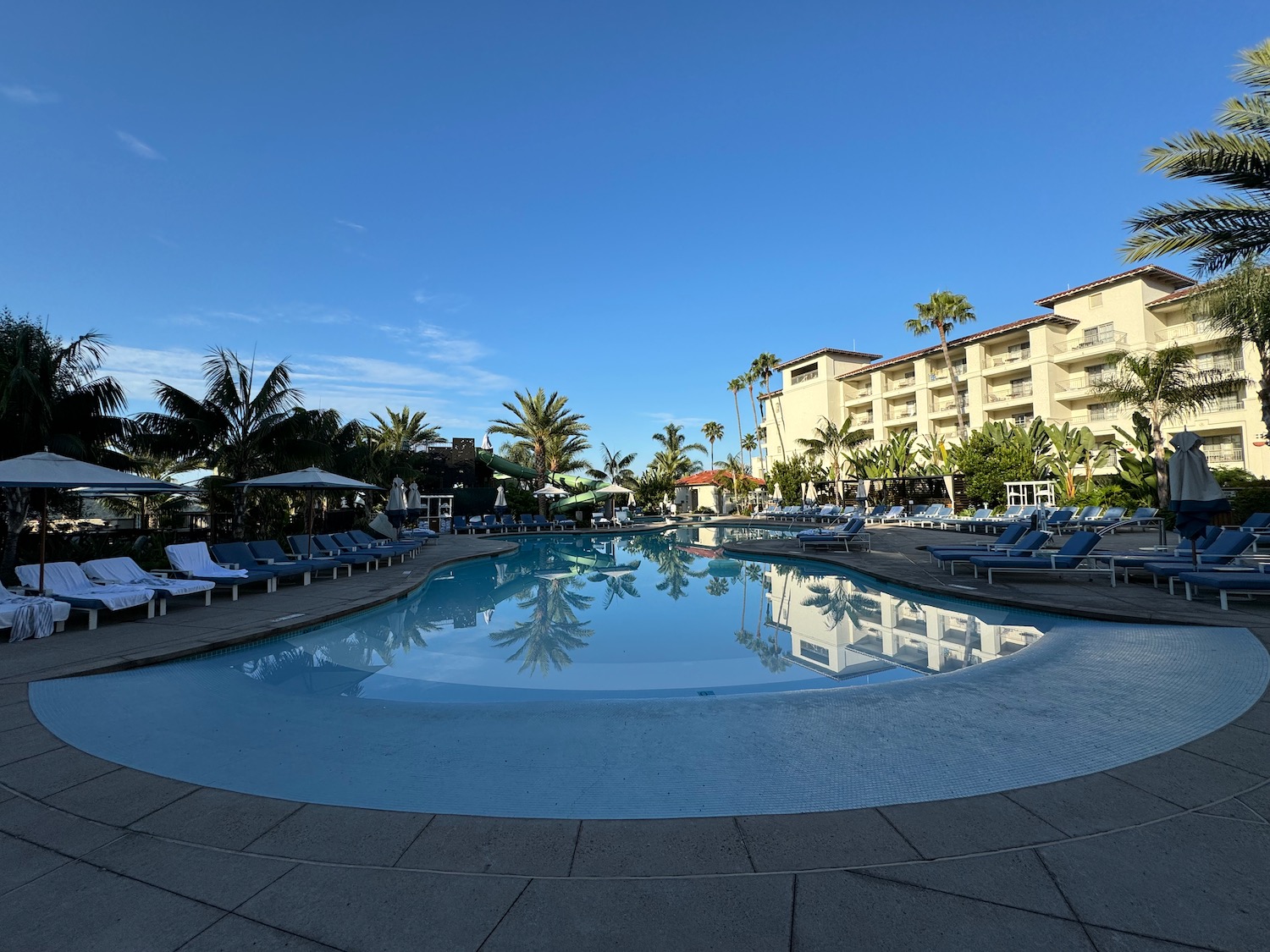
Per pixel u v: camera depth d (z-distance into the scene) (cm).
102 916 226
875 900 229
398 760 374
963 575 1166
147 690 527
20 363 1103
